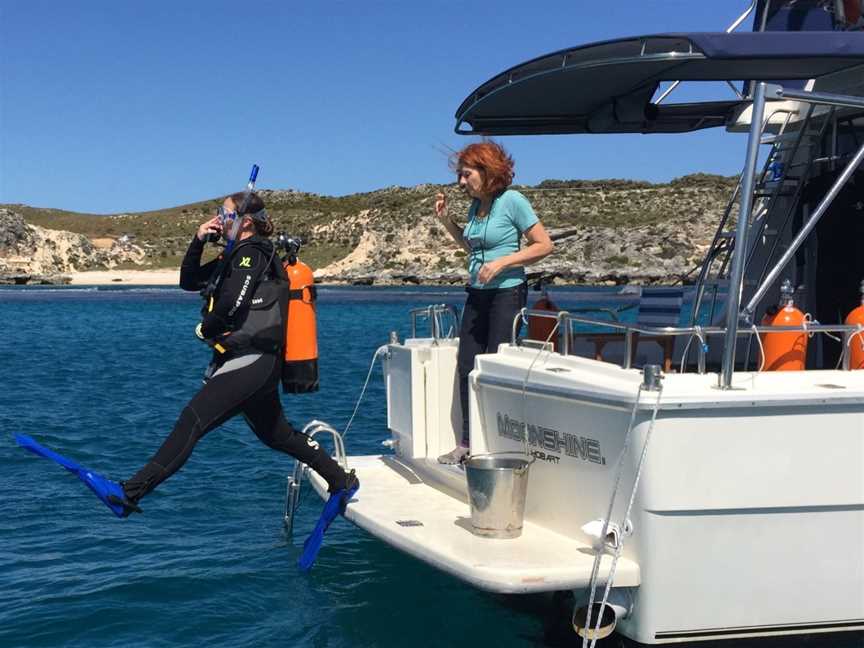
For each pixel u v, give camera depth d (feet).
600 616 12.12
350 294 314.55
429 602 15.83
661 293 18.76
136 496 14.19
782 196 18.72
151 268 550.36
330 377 54.19
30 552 19.29
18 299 267.39
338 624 14.90
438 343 18.89
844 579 12.38
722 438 11.89
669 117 20.80
